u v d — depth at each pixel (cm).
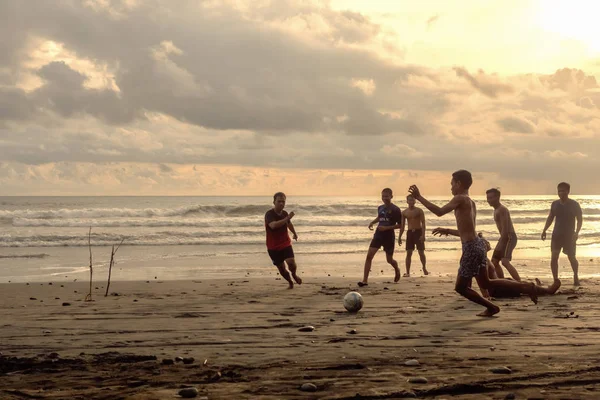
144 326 764
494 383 459
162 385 461
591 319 801
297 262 2023
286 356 573
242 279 1482
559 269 1769
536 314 849
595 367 511
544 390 441
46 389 451
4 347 631
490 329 722
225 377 486
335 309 923
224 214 4284
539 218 4588
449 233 845
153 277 1598
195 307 952
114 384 466
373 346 620
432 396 429
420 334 690
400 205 5859
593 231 3672
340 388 447
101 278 1563
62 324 783
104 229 3284
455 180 822
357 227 3725
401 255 2286
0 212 3791
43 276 1620
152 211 4122
